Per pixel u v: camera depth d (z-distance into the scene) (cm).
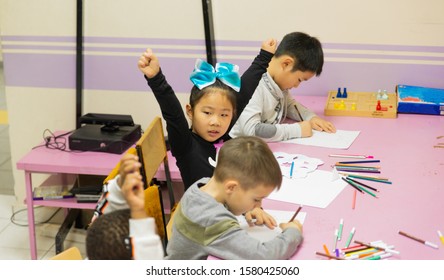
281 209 172
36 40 309
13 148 331
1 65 590
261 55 228
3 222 326
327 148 225
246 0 288
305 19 287
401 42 283
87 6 300
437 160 212
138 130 283
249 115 236
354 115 267
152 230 119
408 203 175
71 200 273
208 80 194
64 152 271
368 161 210
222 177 149
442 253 146
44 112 321
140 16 298
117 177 139
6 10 305
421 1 274
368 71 291
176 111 187
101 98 315
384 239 153
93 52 307
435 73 286
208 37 291
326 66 293
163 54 303
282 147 227
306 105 284
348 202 176
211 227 144
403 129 248
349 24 284
